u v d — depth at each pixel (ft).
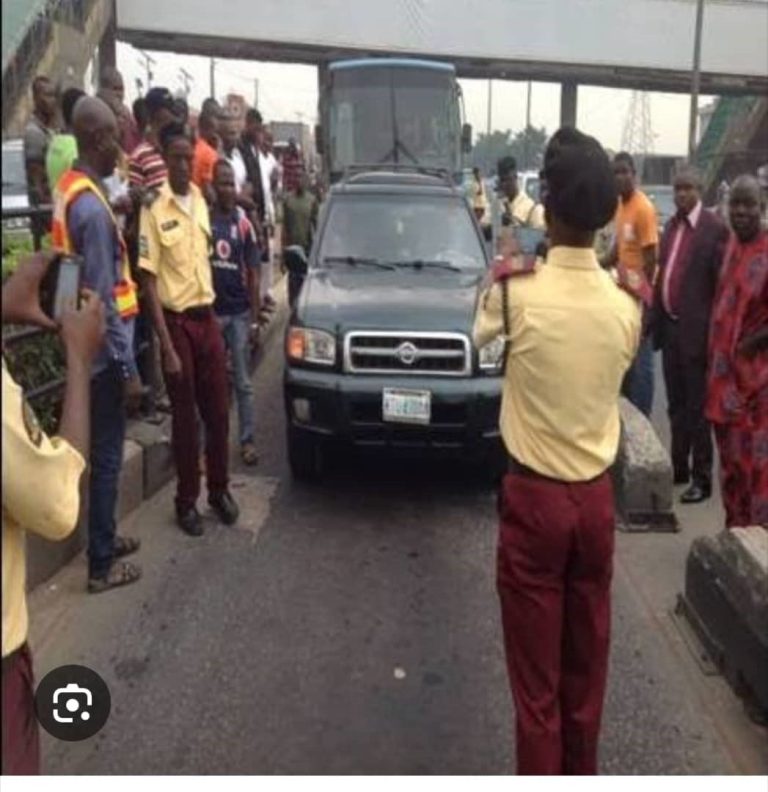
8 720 6.38
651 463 17.88
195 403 17.11
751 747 11.14
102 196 13.28
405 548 16.87
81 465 6.42
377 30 84.48
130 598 14.58
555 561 9.35
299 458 19.60
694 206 19.25
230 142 30.19
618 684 12.40
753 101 122.93
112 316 13.42
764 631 11.37
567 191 9.03
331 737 11.19
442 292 20.11
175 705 11.77
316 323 18.78
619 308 9.23
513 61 89.30
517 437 9.39
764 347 14.90
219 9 80.53
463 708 11.85
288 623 13.93
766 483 15.05
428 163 51.31
